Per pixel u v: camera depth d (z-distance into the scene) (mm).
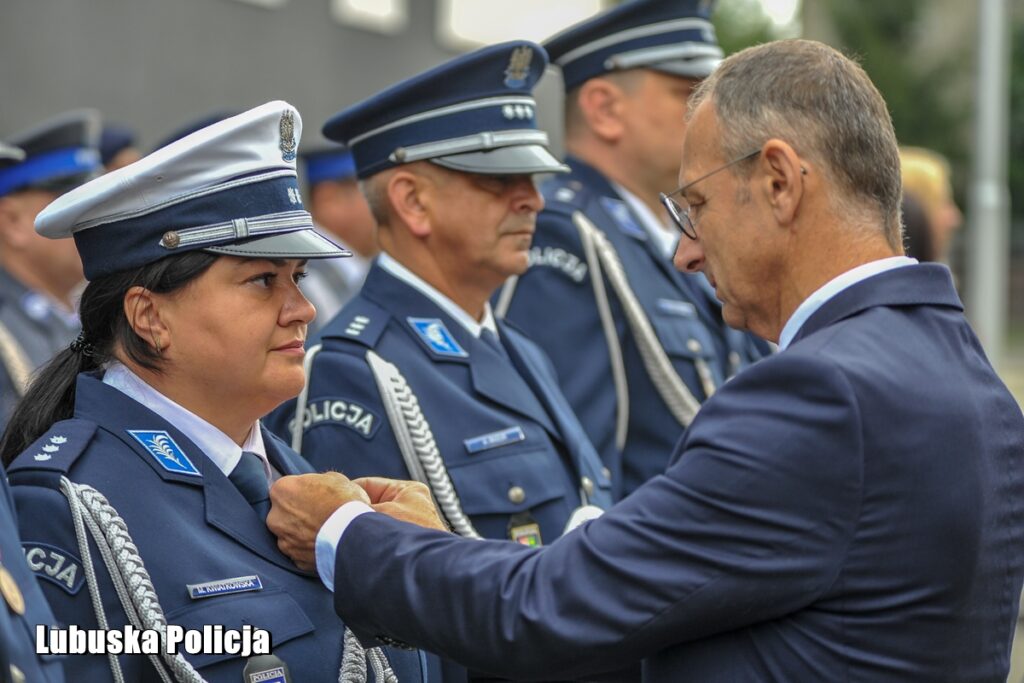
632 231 4125
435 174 3244
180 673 2232
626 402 3965
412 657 2695
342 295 6703
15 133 9742
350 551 2379
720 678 2166
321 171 6805
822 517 2096
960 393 2201
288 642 2361
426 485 2766
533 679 2266
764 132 2262
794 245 2275
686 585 2131
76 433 2361
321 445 3068
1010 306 19812
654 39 4129
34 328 5211
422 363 3180
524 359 3441
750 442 2125
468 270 3283
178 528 2342
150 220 2371
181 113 11477
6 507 2076
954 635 2158
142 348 2422
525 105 3301
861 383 2113
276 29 12547
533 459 3186
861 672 2111
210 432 2475
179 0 11367
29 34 9852
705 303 4230
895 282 2260
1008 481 2266
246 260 2396
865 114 2256
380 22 14055
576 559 2207
